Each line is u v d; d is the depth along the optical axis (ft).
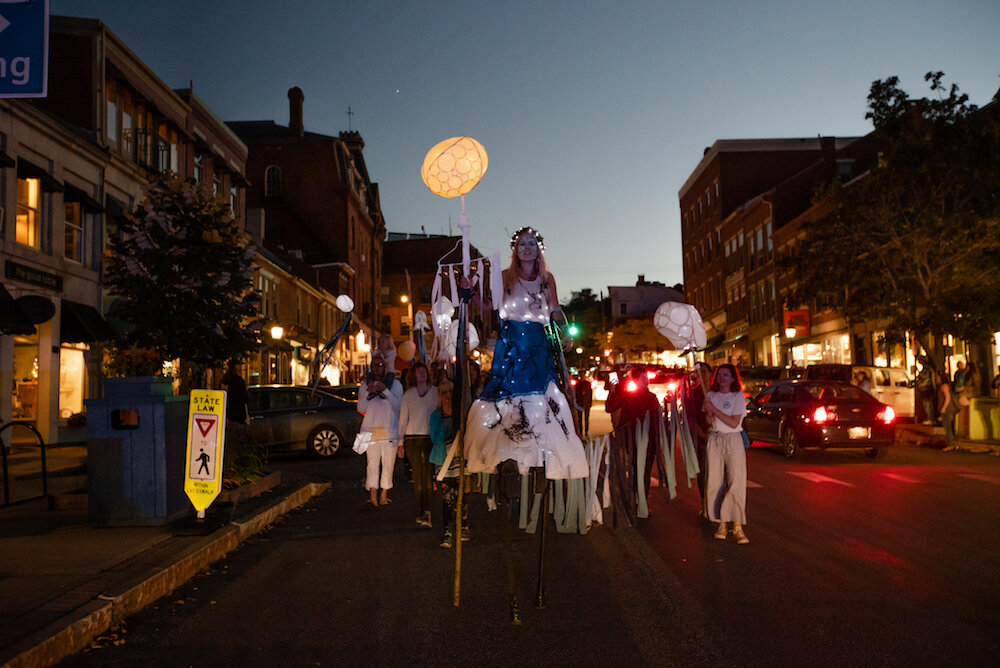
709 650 17.38
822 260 75.05
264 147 190.29
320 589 23.03
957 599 21.01
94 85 78.89
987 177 67.00
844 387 58.29
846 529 30.71
